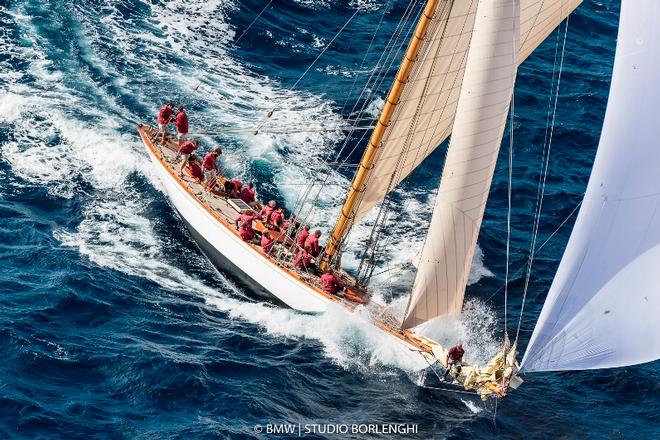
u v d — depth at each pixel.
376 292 101.31
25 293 94.38
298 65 141.75
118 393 84.75
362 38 150.25
